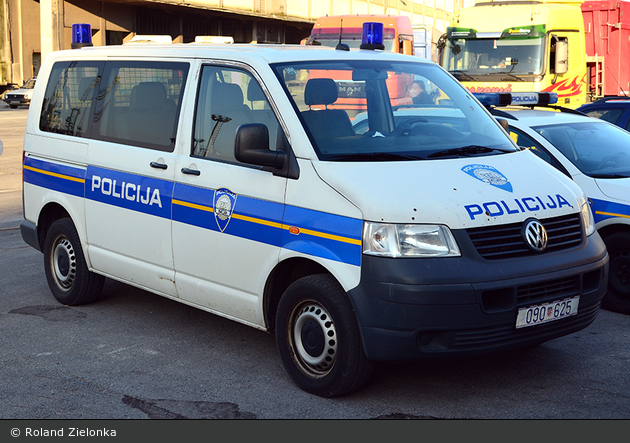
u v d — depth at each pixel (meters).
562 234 4.17
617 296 5.86
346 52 5.03
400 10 50.97
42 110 6.31
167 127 5.03
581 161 6.19
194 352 4.97
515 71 13.88
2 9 38.09
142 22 36.31
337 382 4.08
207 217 4.65
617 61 15.36
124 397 4.24
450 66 14.52
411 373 4.56
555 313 4.02
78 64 6.02
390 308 3.76
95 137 5.64
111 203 5.41
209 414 4.02
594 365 4.68
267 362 4.79
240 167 4.49
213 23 39.53
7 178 13.61
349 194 3.95
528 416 3.96
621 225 5.78
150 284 5.20
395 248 3.79
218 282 4.66
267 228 4.29
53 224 6.08
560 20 13.88
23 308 6.01
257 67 4.56
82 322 5.63
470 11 14.58
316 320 4.17
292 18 42.34
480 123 4.98
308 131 4.26
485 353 3.86
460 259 3.79
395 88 4.82
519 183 4.25
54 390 4.34
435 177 4.08
